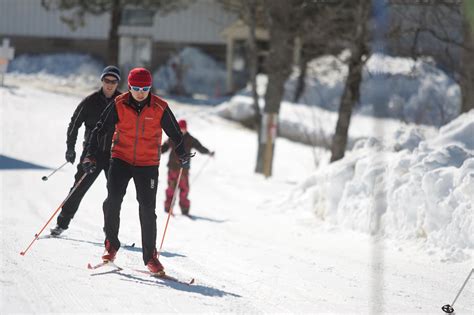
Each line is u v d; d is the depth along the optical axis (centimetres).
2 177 2681
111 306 980
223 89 7400
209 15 7575
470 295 1256
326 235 1911
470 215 1526
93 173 1495
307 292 1209
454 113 3522
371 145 2158
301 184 2395
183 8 6881
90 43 8262
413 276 1388
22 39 8631
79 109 1477
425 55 2716
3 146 3594
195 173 3531
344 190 2033
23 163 3152
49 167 3116
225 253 1559
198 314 985
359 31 2891
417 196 1694
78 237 1557
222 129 5372
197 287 1166
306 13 3481
